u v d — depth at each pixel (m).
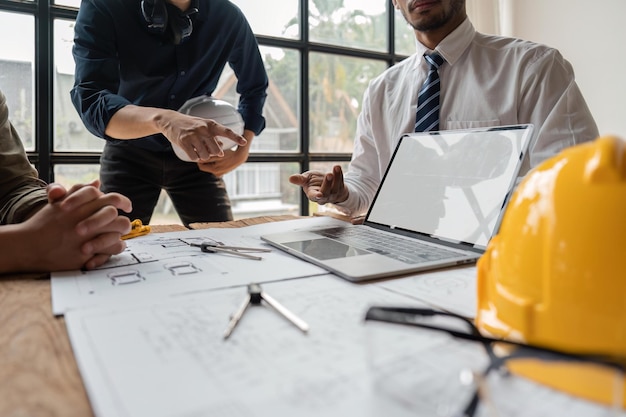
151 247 0.63
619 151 0.24
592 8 2.46
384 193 0.77
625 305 0.23
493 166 0.61
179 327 0.33
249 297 0.39
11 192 0.70
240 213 2.22
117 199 0.54
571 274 0.25
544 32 2.66
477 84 1.04
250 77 1.50
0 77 1.65
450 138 0.69
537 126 0.96
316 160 2.37
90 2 1.15
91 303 0.39
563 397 0.23
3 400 0.24
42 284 0.46
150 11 1.16
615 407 0.22
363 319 0.28
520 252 0.28
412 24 1.07
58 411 0.23
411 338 0.30
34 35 1.68
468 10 2.54
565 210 0.25
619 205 0.24
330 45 2.34
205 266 0.52
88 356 0.29
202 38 1.31
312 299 0.40
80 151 1.79
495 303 0.30
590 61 2.49
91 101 1.09
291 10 2.23
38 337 0.32
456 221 0.61
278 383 0.25
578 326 0.24
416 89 1.12
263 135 2.22
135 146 1.31
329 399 0.23
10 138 0.74
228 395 0.24
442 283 0.46
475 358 0.27
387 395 0.24
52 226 0.51
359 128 1.25
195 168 1.41
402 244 0.61
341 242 0.63
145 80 1.27
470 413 0.22
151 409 0.23
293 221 0.85
